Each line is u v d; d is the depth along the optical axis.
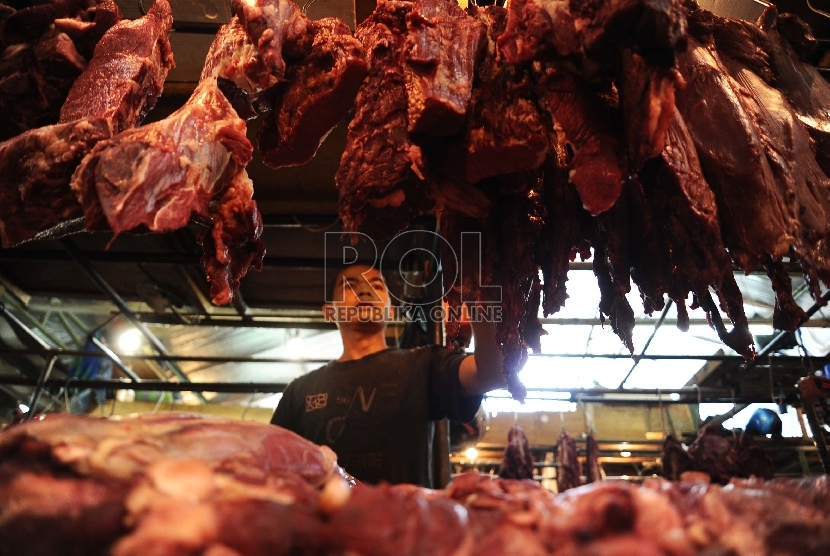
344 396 3.63
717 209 2.43
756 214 2.37
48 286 7.04
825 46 4.38
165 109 4.84
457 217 2.84
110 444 1.43
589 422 5.98
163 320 6.98
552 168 2.63
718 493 1.48
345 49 2.51
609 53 2.14
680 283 2.57
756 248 2.36
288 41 2.58
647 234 2.54
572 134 2.24
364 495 1.33
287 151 2.79
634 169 2.17
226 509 1.25
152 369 9.16
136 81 2.60
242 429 1.74
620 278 2.55
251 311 7.44
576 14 2.13
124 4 4.05
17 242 2.39
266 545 1.23
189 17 4.12
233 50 2.59
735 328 2.53
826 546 1.36
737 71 2.75
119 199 2.09
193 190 2.24
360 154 2.42
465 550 1.29
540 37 2.21
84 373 8.60
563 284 2.58
